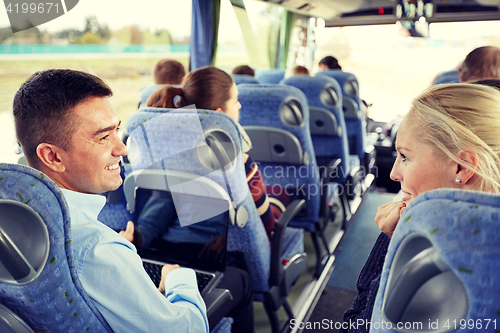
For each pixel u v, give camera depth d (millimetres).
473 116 564
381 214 744
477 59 1610
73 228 737
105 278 738
